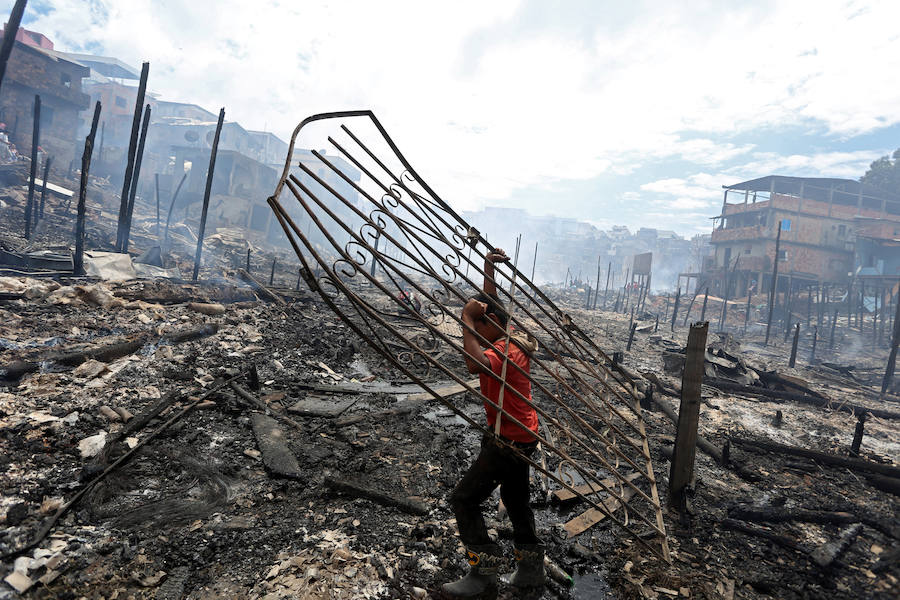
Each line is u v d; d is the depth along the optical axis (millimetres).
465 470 4574
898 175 47000
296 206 47000
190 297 11250
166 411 5051
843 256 40000
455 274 2787
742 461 5695
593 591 3045
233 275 18062
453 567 3059
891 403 11023
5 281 9055
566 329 3514
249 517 3439
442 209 2857
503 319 2848
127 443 4199
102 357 6238
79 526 3061
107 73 59844
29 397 4801
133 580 2641
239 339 8836
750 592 3121
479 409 6766
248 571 2818
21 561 2613
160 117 58188
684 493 4145
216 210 38250
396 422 5844
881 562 3471
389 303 17562
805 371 13961
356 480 4160
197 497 3611
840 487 5156
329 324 11969
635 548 3551
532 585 2750
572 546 3457
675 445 4203
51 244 15766
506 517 3732
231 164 38656
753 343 21078
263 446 4543
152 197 38375
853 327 27500
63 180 28656
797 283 39000
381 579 2855
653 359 13703
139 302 9797
